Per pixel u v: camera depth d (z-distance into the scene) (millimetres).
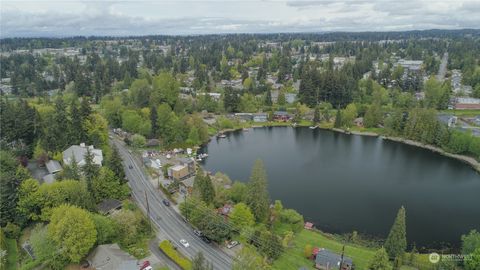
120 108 180875
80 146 123062
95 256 72750
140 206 100562
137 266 69875
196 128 171250
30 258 73625
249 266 69875
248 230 84938
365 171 143375
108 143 144000
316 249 82812
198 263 63344
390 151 168750
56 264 70500
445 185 130500
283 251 82688
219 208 98312
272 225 93500
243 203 93312
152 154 146625
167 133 165250
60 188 88562
